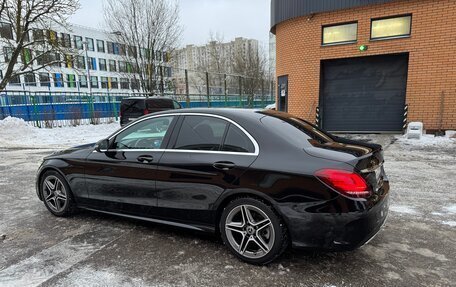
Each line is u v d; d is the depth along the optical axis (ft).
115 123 68.23
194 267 10.22
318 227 9.34
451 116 34.73
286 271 9.91
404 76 37.81
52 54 69.10
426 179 20.15
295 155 9.95
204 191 10.98
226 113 11.63
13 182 21.34
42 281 9.49
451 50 33.86
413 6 35.12
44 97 70.59
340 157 9.70
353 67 40.47
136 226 13.58
